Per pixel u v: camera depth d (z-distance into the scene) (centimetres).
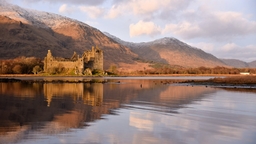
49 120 3250
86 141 2458
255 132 2822
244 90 7762
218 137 2644
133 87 9300
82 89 8212
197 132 2805
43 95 6153
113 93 6844
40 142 2402
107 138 2556
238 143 2478
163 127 2989
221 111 4022
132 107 4338
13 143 2364
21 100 5144
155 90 7869
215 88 8575
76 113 3725
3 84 10600
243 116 3634
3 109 4022
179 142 2489
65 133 2686
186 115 3675
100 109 4097
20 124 3023
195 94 6581
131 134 2705
